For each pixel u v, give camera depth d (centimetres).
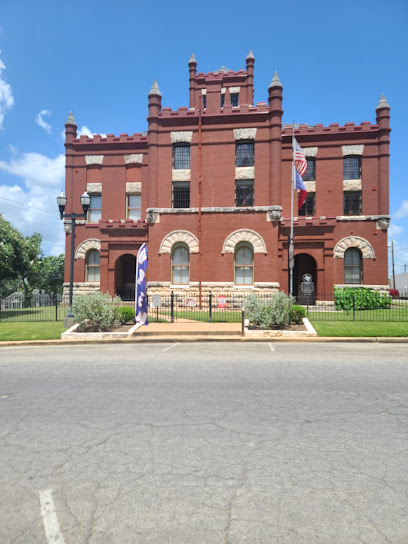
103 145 2531
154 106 2273
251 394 607
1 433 462
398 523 286
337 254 2250
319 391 620
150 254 2227
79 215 1579
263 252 2150
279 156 2186
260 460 384
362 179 2280
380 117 2261
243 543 266
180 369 802
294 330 1275
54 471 368
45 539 274
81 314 1363
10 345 1248
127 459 389
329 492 326
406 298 2477
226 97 3034
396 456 391
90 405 562
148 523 288
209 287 2177
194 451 405
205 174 2244
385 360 876
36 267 2158
